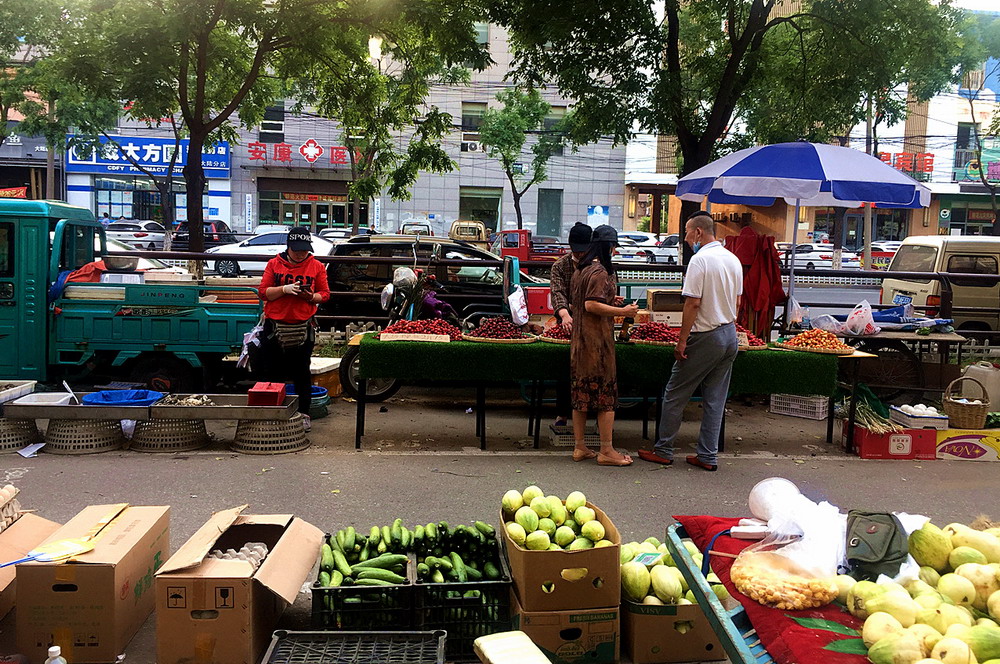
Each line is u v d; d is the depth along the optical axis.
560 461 6.09
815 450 6.64
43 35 12.65
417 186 33.66
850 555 2.59
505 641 2.51
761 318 8.01
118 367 7.61
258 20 9.27
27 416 5.85
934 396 8.69
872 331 8.03
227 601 2.86
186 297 7.21
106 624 2.96
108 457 5.82
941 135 33.19
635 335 6.43
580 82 9.83
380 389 8.03
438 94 32.38
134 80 9.13
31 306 7.09
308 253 6.54
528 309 8.70
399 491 5.24
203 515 4.68
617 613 3.06
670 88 9.59
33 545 3.42
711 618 2.41
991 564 2.46
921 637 2.07
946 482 5.77
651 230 35.94
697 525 2.90
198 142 9.75
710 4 9.95
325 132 32.94
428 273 8.57
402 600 3.02
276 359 6.59
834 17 9.38
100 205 31.94
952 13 10.03
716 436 5.94
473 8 9.73
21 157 30.80
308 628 3.32
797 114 10.93
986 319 12.04
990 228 34.72
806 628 2.22
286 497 5.05
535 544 3.06
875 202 7.00
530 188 34.38
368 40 10.77
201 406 6.01
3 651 3.06
